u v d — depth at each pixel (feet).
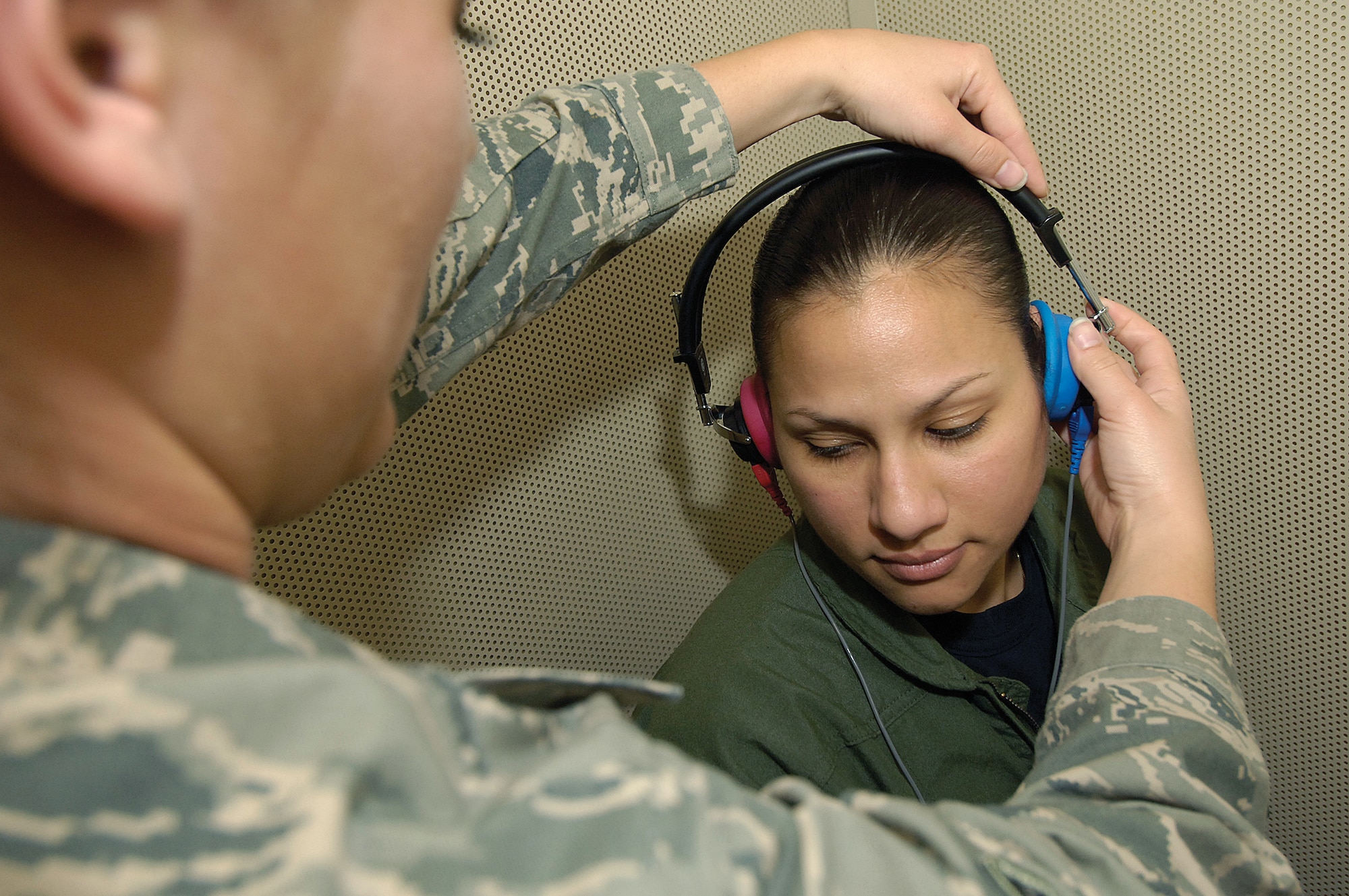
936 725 2.82
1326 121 2.45
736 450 2.69
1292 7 2.39
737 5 2.86
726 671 2.73
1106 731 1.58
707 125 2.27
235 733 0.72
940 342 2.18
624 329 2.91
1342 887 3.27
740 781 2.59
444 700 0.98
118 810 0.66
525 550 2.82
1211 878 1.36
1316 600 2.98
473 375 2.57
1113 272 2.96
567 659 2.99
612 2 2.56
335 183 0.84
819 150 3.32
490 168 2.05
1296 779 3.24
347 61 0.80
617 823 0.86
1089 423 2.46
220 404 0.86
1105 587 2.17
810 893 0.89
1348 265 2.56
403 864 0.75
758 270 2.48
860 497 2.41
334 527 2.39
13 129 0.61
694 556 3.33
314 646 0.89
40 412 0.76
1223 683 1.69
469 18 2.27
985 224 2.36
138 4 0.69
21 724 0.65
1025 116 2.90
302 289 0.85
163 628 0.79
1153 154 2.73
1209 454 3.01
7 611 0.74
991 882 1.06
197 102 0.74
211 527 0.92
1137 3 2.58
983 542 2.44
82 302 0.74
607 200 2.23
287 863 0.67
